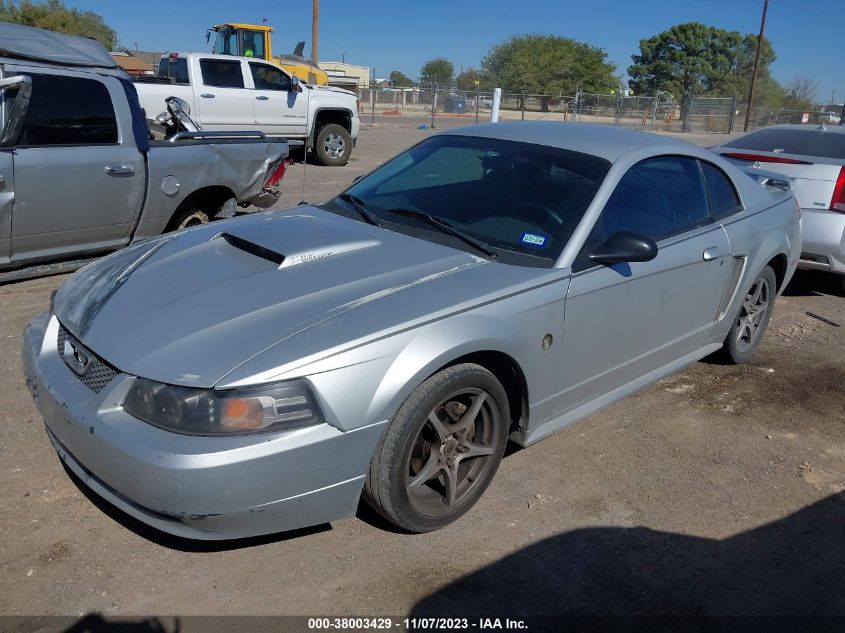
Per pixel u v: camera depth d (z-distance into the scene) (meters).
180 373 2.48
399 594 2.72
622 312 3.60
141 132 5.97
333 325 2.67
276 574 2.79
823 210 6.29
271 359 2.51
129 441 2.47
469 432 3.11
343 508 2.72
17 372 4.29
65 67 5.56
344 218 3.79
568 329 3.32
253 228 3.54
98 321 2.85
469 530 3.12
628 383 3.94
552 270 3.26
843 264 6.38
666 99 41.72
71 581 2.69
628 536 3.15
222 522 2.49
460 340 2.82
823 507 3.46
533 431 3.42
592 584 2.85
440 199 3.79
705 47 66.00
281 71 14.01
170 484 2.40
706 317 4.32
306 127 14.36
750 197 4.67
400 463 2.77
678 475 3.67
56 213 5.49
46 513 3.05
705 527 3.25
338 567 2.85
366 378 2.61
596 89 53.06
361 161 15.85
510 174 3.81
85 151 5.57
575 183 3.64
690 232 4.04
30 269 5.62
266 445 2.45
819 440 4.12
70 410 2.67
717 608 2.76
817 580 2.95
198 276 3.08
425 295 2.92
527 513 3.27
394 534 3.07
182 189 6.27
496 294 3.02
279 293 2.88
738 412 4.41
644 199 3.82
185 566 2.80
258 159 6.87
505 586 2.80
